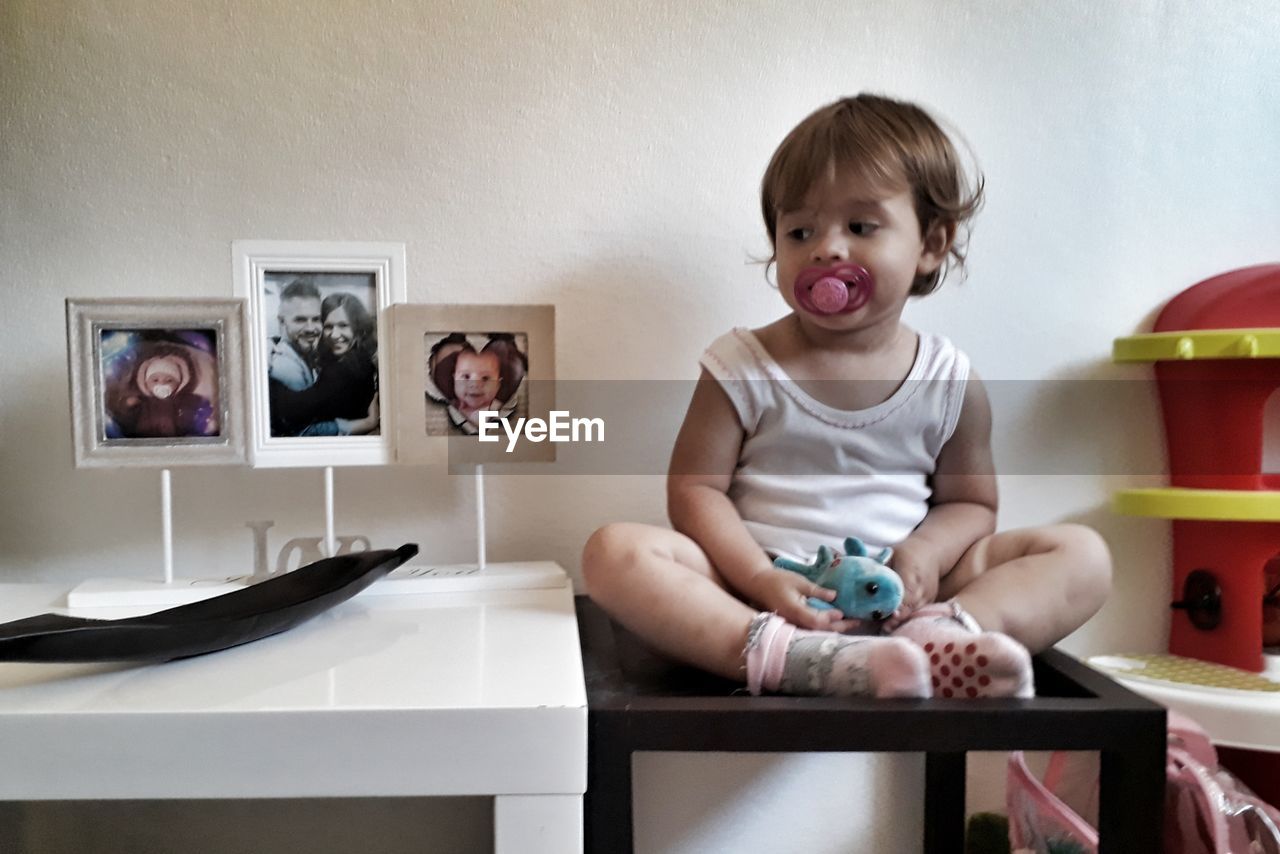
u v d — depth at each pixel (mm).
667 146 835
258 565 751
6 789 456
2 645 466
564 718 473
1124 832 523
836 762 876
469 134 814
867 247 669
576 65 822
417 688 498
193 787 462
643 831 861
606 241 834
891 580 617
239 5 779
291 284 747
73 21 762
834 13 845
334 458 741
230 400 705
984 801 914
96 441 688
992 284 879
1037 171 877
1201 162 898
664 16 827
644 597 604
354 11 793
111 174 775
